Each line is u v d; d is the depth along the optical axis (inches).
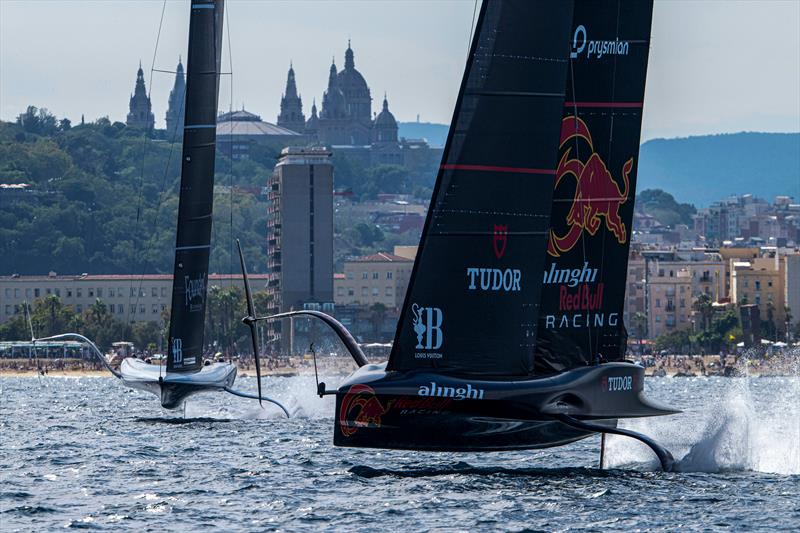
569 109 4699.8
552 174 4458.7
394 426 4424.2
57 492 4933.6
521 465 5487.2
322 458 5930.1
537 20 4424.2
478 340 4431.6
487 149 4411.9
